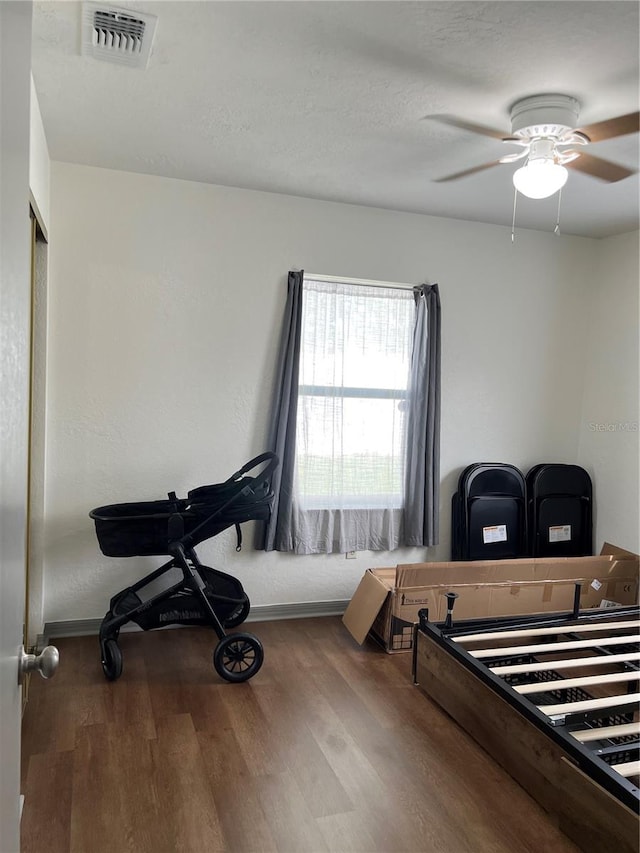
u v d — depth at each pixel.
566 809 2.04
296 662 3.28
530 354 4.41
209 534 3.16
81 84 2.42
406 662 3.32
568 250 4.46
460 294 4.19
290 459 3.77
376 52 2.12
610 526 4.33
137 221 3.47
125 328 3.49
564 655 3.42
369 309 4.00
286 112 2.61
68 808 2.09
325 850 1.94
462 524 4.11
